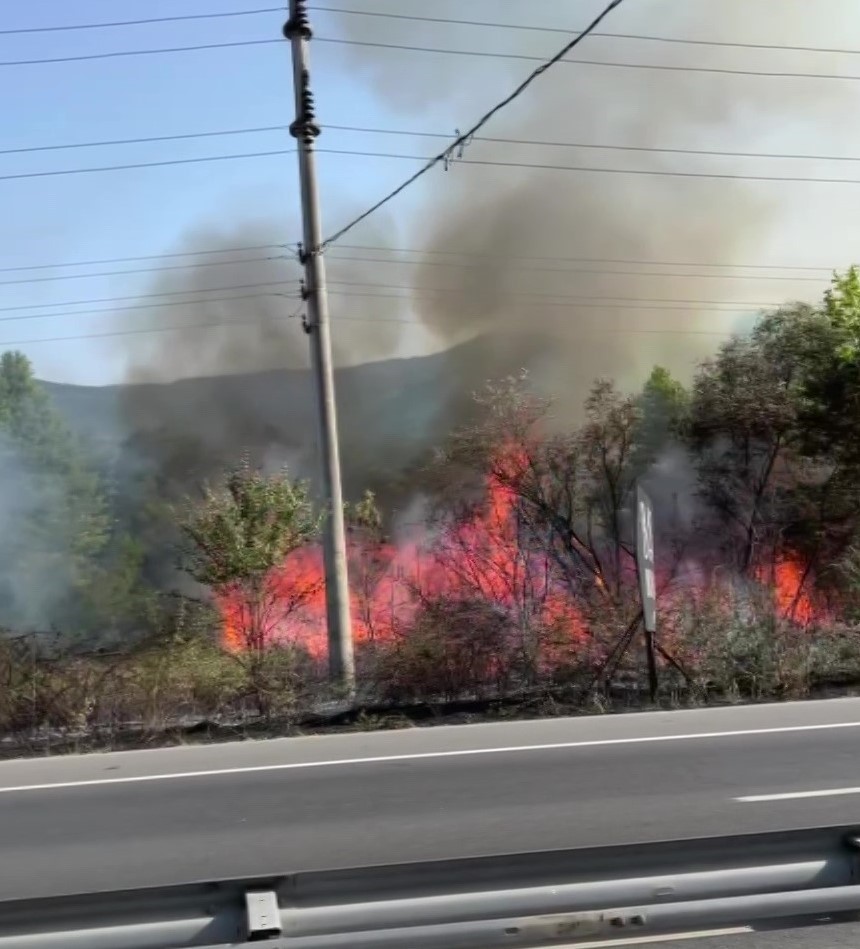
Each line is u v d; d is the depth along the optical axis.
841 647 12.63
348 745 9.52
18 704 10.70
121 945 3.61
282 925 3.73
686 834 6.30
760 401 16.67
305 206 13.41
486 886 3.92
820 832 4.23
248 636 12.35
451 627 12.04
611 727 9.88
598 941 4.48
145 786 8.21
